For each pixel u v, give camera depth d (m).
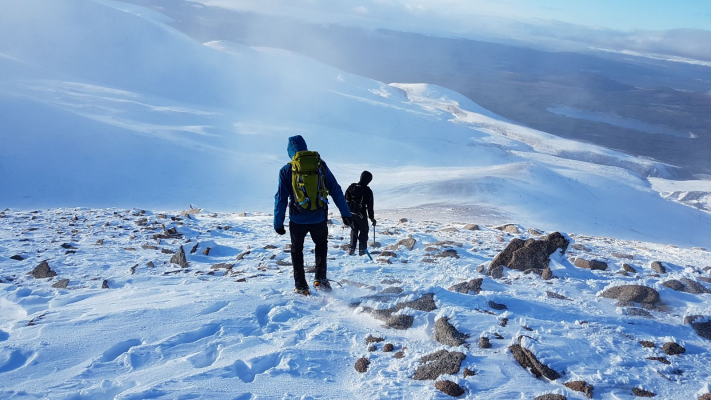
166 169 80.19
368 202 8.03
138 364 3.71
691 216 94.38
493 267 6.97
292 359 3.84
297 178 5.25
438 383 3.50
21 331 4.20
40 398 3.13
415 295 5.18
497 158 164.12
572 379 3.59
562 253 7.04
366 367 3.86
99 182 71.19
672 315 5.14
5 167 69.38
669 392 3.48
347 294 5.64
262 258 7.91
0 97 87.19
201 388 3.29
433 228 13.30
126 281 6.38
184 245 8.84
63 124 85.19
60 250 8.69
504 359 3.89
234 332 4.37
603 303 5.45
